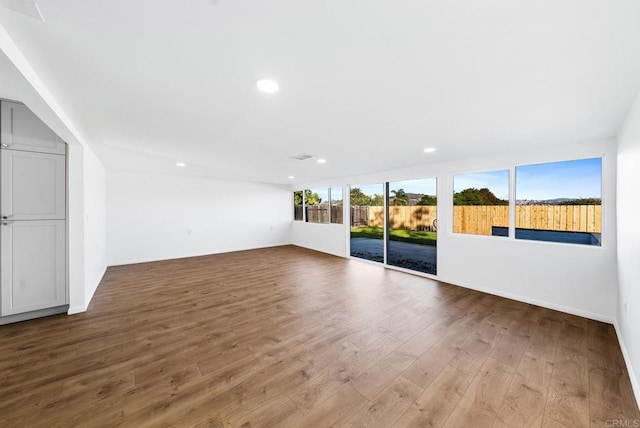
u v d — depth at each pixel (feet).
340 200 21.18
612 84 5.16
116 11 3.41
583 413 5.06
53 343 7.54
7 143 8.39
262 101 6.36
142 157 13.71
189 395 5.48
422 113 6.89
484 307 10.32
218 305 10.53
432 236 18.06
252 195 23.89
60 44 4.18
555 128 7.96
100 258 14.17
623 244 7.43
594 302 9.21
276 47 4.20
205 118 7.59
